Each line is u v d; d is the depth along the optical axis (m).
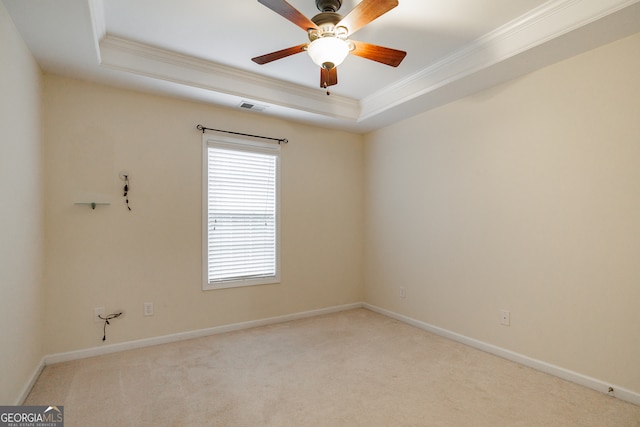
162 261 3.16
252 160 3.72
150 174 3.11
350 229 4.44
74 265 2.78
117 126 2.97
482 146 3.04
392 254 4.06
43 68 2.60
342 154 4.38
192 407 2.08
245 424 1.91
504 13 2.25
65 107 2.75
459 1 2.12
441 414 2.01
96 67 2.59
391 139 4.09
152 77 2.77
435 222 3.50
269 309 3.79
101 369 2.58
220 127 3.48
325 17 1.93
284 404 2.12
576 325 2.40
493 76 2.75
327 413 2.02
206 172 3.39
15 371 1.99
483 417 1.98
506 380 2.44
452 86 2.96
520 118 2.75
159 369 2.60
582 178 2.38
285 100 3.46
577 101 2.40
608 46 2.25
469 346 3.12
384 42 2.60
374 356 2.88
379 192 4.27
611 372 2.22
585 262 2.36
